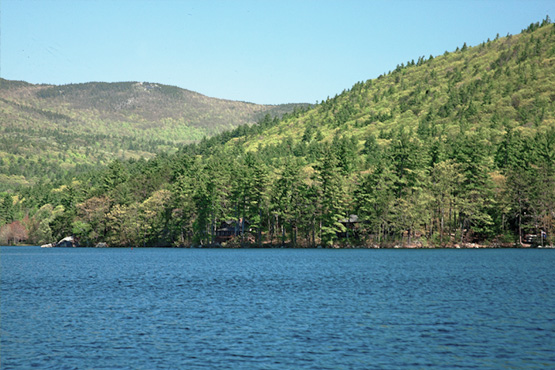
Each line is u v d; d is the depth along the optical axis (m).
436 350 30.41
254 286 59.09
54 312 43.12
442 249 136.00
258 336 33.94
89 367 27.89
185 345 31.88
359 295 51.19
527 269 75.62
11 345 32.28
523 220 143.88
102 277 71.50
